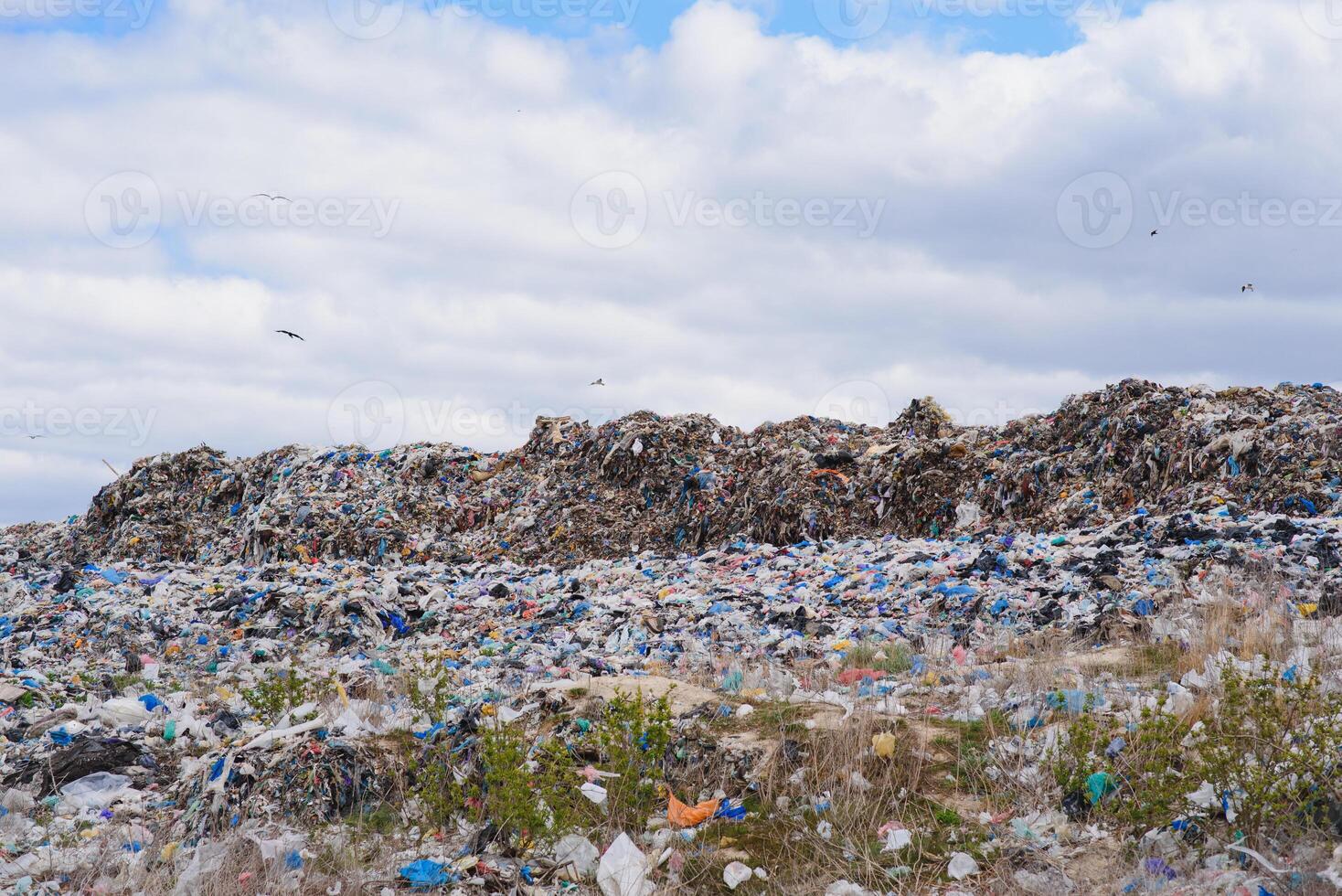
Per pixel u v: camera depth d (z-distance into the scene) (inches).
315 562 827.4
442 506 1037.8
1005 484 840.9
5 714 368.5
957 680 336.8
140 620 562.9
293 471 1119.0
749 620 498.3
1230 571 436.5
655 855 231.8
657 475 1025.5
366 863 231.3
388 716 334.3
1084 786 232.5
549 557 946.7
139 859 234.8
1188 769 223.8
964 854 217.6
